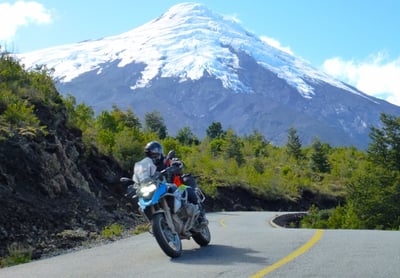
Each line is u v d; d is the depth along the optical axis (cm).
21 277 834
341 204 7444
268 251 971
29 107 1808
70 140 1992
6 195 1298
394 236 1170
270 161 9131
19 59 2091
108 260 958
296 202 6588
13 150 1466
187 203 984
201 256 942
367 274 757
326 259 873
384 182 5434
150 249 1083
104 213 1691
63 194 1584
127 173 2678
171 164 961
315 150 9581
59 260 1005
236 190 5531
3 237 1150
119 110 4725
